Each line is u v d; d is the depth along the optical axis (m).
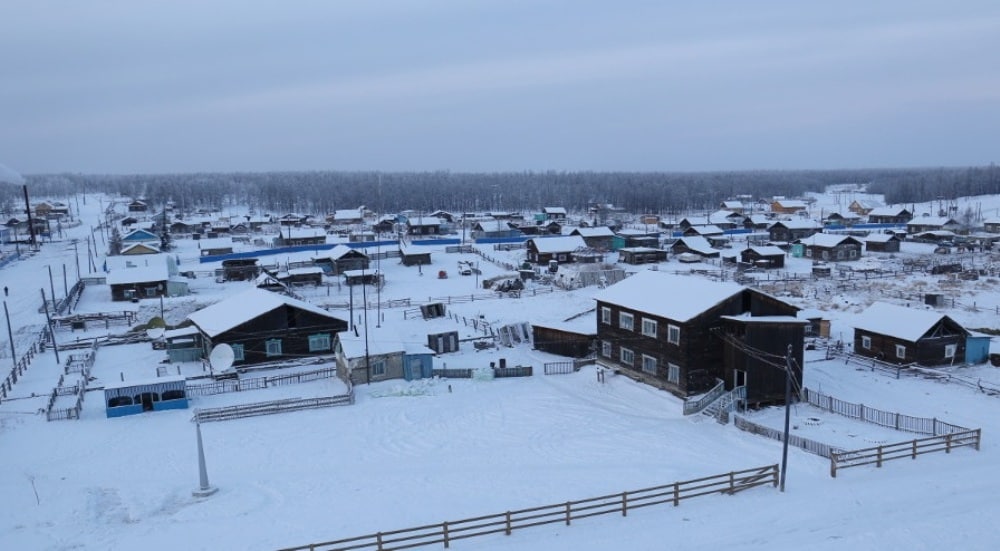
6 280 96.12
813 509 28.28
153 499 31.94
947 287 86.31
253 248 130.88
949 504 28.42
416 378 52.28
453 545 26.45
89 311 78.06
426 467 35.56
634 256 111.94
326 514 29.80
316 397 47.00
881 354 55.06
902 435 38.59
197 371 55.00
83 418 44.38
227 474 35.19
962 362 54.59
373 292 88.81
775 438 37.59
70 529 28.77
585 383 51.12
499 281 89.50
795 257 122.00
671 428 40.72
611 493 31.25
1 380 53.03
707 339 45.50
